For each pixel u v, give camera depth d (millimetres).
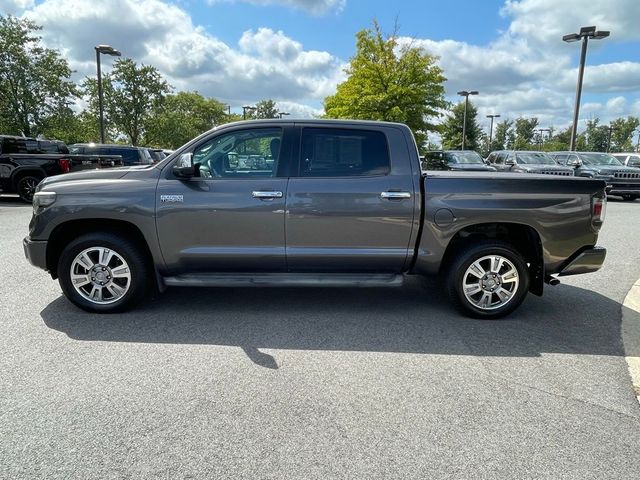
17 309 4621
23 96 26438
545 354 3814
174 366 3475
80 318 4410
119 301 4496
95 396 3033
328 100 28969
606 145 73562
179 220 4324
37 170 13109
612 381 3373
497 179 4391
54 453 2469
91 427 2695
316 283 4480
